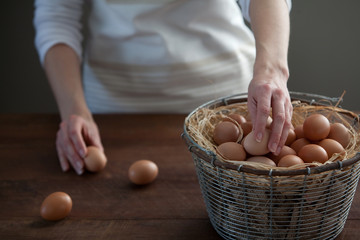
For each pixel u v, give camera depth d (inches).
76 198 41.3
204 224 37.2
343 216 34.3
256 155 34.6
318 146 33.9
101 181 43.8
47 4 55.8
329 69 82.7
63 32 55.3
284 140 33.7
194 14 53.6
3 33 81.7
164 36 53.8
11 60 84.0
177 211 38.9
